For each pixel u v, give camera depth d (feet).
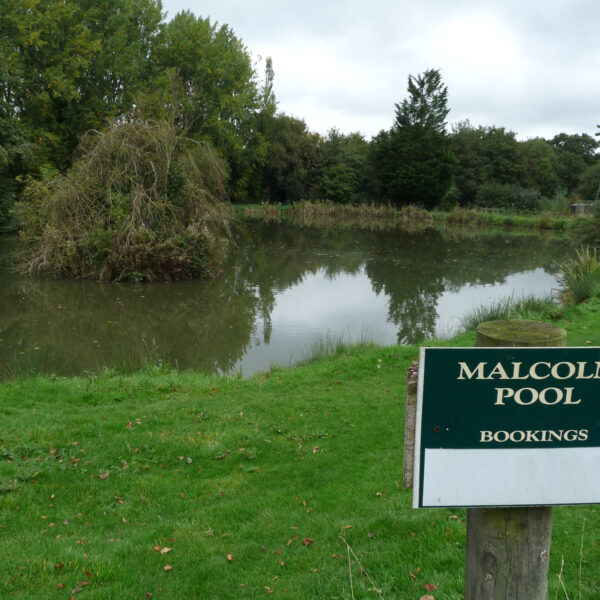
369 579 10.59
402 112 189.16
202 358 33.63
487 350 5.04
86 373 29.89
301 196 198.18
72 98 108.06
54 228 56.29
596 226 107.45
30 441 17.79
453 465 5.21
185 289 54.29
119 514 13.92
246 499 14.89
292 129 200.54
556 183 213.46
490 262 78.07
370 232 126.72
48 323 41.06
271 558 11.89
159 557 11.91
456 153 205.77
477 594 5.73
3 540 12.26
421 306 49.21
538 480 5.23
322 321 43.50
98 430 19.10
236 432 19.25
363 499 14.58
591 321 35.37
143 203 56.24
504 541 5.52
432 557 11.23
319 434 19.45
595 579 10.30
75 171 58.80
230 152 150.61
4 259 67.82
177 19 137.39
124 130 57.88
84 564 11.35
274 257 80.07
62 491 14.87
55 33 106.52
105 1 114.11
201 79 132.77
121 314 44.21
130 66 113.19
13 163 94.48
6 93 104.12
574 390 5.12
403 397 23.41
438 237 116.16
